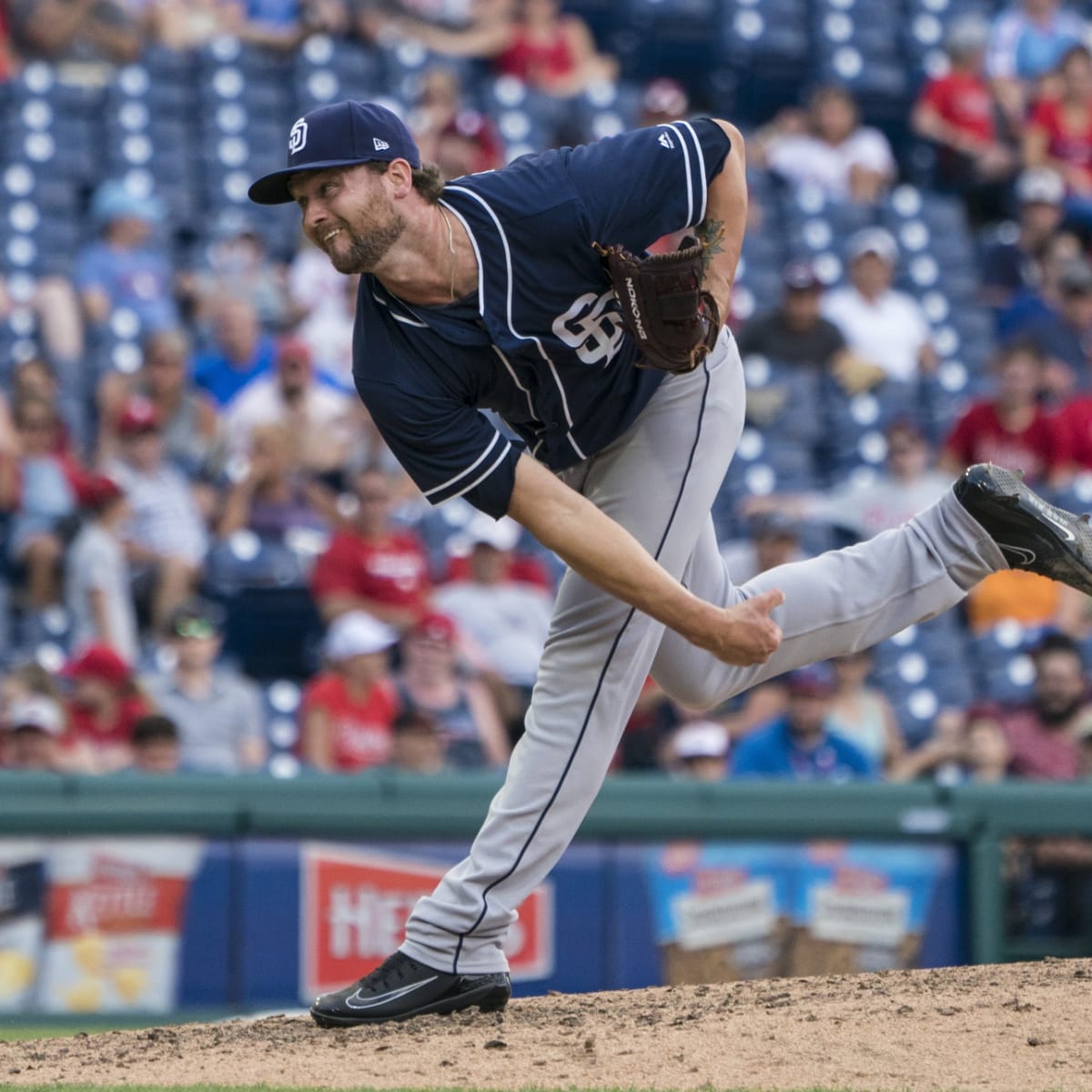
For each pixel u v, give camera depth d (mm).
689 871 21203
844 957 21484
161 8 42812
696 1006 12352
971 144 44688
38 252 36875
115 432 31031
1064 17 47500
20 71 40625
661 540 11859
